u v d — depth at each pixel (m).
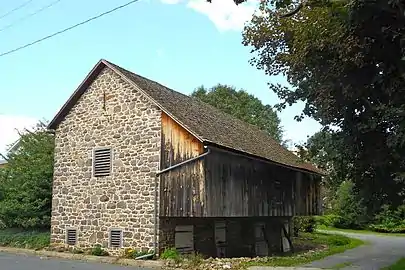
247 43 17.22
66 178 21.88
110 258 18.75
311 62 14.36
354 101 14.55
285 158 26.50
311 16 13.83
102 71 21.42
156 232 18.73
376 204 16.17
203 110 24.55
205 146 18.20
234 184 20.56
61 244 21.53
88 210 20.91
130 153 20.06
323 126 15.48
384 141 14.59
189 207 18.44
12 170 25.70
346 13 11.98
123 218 19.77
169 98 21.81
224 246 23.14
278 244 28.11
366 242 33.38
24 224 23.89
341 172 16.56
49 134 25.73
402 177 13.26
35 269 15.27
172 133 19.16
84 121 21.70
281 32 16.31
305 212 27.98
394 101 12.82
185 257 18.12
